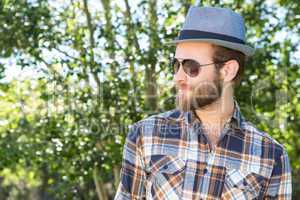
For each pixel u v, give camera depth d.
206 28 2.11
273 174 2.11
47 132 4.89
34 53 4.84
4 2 4.87
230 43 2.08
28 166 5.31
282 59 5.08
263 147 2.11
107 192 5.97
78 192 5.67
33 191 7.35
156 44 4.88
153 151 2.09
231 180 2.06
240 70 2.15
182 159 2.07
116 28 4.95
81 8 5.14
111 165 4.92
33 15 4.83
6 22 4.83
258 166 2.09
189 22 2.14
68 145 4.85
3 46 4.88
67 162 4.91
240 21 2.16
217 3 4.98
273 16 5.06
